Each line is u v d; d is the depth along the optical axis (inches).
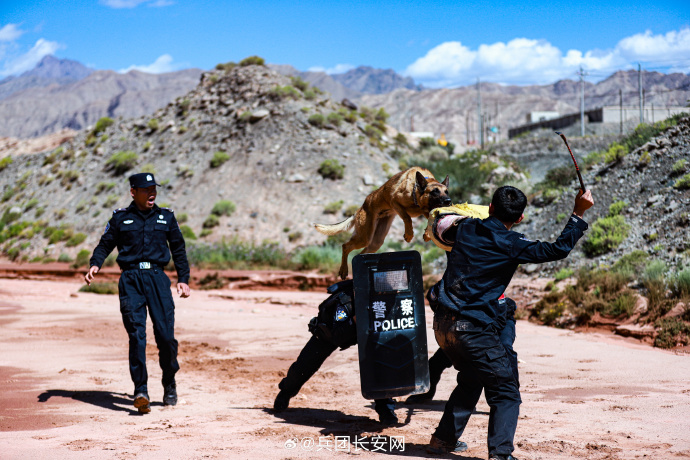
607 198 745.0
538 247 163.0
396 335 203.2
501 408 165.8
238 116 2015.3
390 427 214.1
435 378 255.8
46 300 795.4
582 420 218.2
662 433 197.0
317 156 1755.7
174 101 2367.1
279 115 1950.1
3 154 3002.0
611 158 831.7
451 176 1321.4
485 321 164.4
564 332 491.8
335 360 372.8
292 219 1518.2
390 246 1203.2
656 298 476.1
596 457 170.1
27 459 161.9
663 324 440.5
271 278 965.8
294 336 478.6
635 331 451.8
